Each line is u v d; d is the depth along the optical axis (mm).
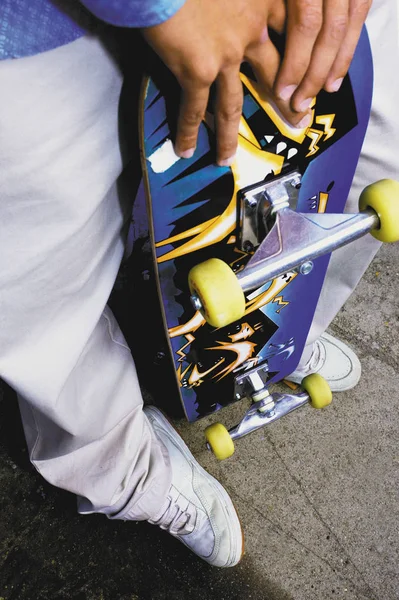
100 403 1125
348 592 1395
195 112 693
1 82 637
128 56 738
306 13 647
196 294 856
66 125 712
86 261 902
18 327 873
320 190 1015
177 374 1217
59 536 1460
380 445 1569
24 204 752
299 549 1441
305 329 1304
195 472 1394
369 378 1673
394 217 870
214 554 1358
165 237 935
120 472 1184
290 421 1601
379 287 1828
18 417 1606
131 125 831
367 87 887
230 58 636
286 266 870
